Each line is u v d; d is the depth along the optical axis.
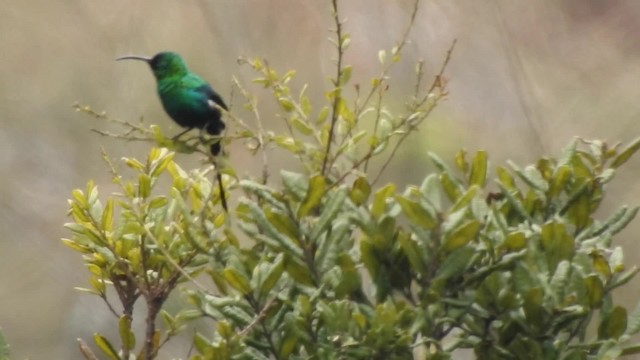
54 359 17.70
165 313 5.39
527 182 5.41
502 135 16.78
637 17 19.58
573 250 5.04
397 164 15.71
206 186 5.59
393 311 4.77
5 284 18.19
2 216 18.48
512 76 15.45
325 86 16.50
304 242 4.98
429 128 16.27
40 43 19.11
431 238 4.91
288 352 4.92
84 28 18.89
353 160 5.77
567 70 18.88
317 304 4.87
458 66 17.22
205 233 5.25
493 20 16.81
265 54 17.39
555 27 19.39
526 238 5.02
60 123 18.84
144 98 18.22
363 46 17.12
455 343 5.11
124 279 5.48
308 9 17.78
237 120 5.70
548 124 17.06
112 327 17.42
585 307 4.97
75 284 18.06
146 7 18.62
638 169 16.69
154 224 5.39
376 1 17.42
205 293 5.09
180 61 7.51
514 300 5.01
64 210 18.50
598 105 18.12
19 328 17.89
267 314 4.98
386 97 15.94
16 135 18.83
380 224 5.02
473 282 4.99
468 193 4.88
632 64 19.02
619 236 16.03
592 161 5.43
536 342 5.00
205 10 17.28
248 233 5.09
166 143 5.61
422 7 17.34
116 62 18.59
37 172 18.62
